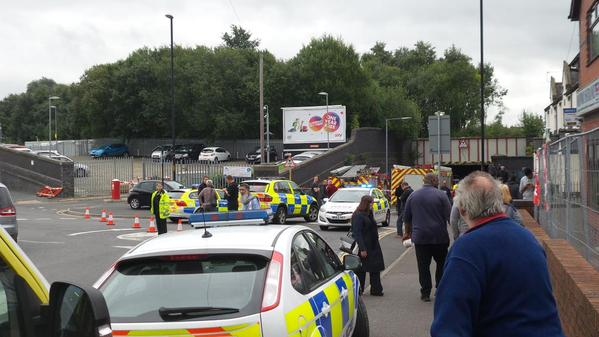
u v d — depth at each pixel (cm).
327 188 3097
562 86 4512
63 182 4125
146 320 414
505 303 304
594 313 430
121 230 2122
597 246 700
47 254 1558
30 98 11294
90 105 7812
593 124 2067
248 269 450
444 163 6881
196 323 404
